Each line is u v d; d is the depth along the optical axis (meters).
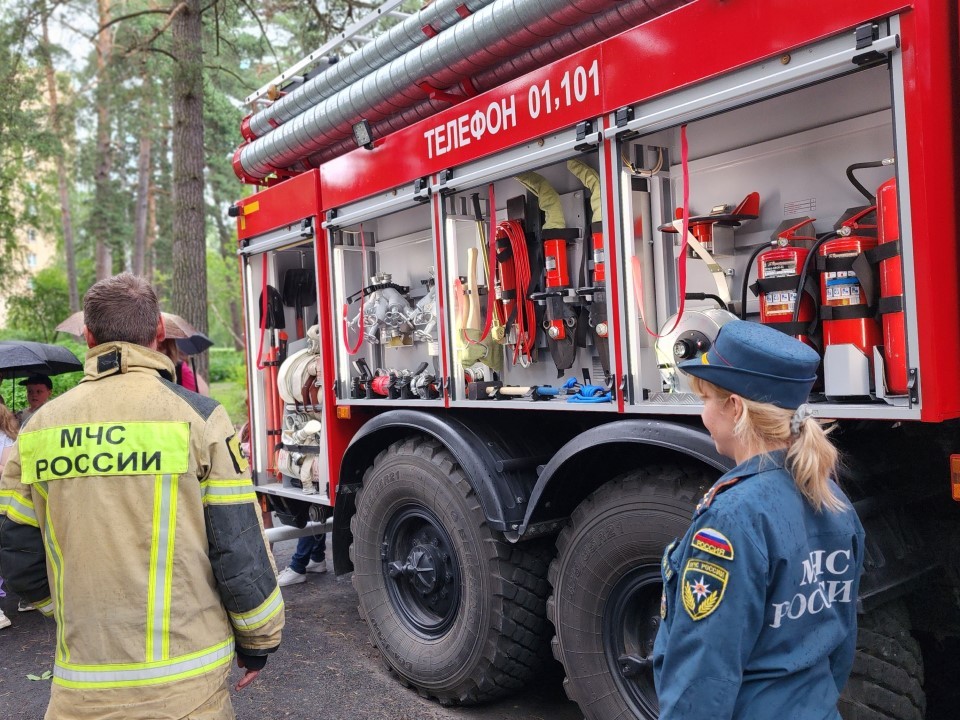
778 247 2.63
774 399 1.54
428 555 3.75
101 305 2.10
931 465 2.51
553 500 3.19
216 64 12.37
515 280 3.70
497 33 3.40
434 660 3.66
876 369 2.31
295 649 4.44
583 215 3.49
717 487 1.57
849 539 1.59
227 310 41.62
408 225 4.43
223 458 2.06
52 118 13.57
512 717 3.57
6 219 19.44
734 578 1.42
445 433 3.53
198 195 10.66
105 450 1.98
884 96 2.61
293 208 4.72
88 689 1.91
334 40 4.59
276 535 4.91
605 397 3.00
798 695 1.49
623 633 2.92
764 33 2.39
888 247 2.25
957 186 2.13
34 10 11.26
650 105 2.74
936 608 2.57
